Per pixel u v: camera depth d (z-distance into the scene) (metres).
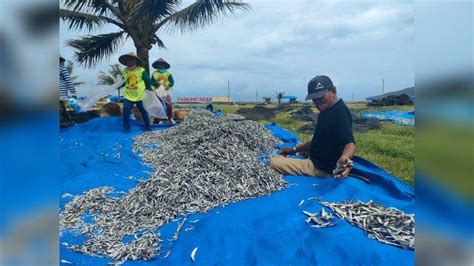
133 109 8.10
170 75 7.92
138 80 6.68
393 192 3.56
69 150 5.42
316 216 2.74
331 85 3.74
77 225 3.01
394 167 5.48
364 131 7.49
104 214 3.20
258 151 5.13
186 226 2.82
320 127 3.82
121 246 2.62
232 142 4.99
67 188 3.81
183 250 2.44
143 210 3.15
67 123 7.40
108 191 3.73
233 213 2.88
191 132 5.98
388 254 2.15
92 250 2.58
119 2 9.69
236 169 3.80
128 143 5.84
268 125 7.25
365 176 3.83
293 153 4.58
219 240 2.43
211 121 6.61
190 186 3.40
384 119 8.27
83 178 4.06
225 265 2.22
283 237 2.44
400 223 2.56
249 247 2.35
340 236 2.39
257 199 3.20
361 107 9.69
